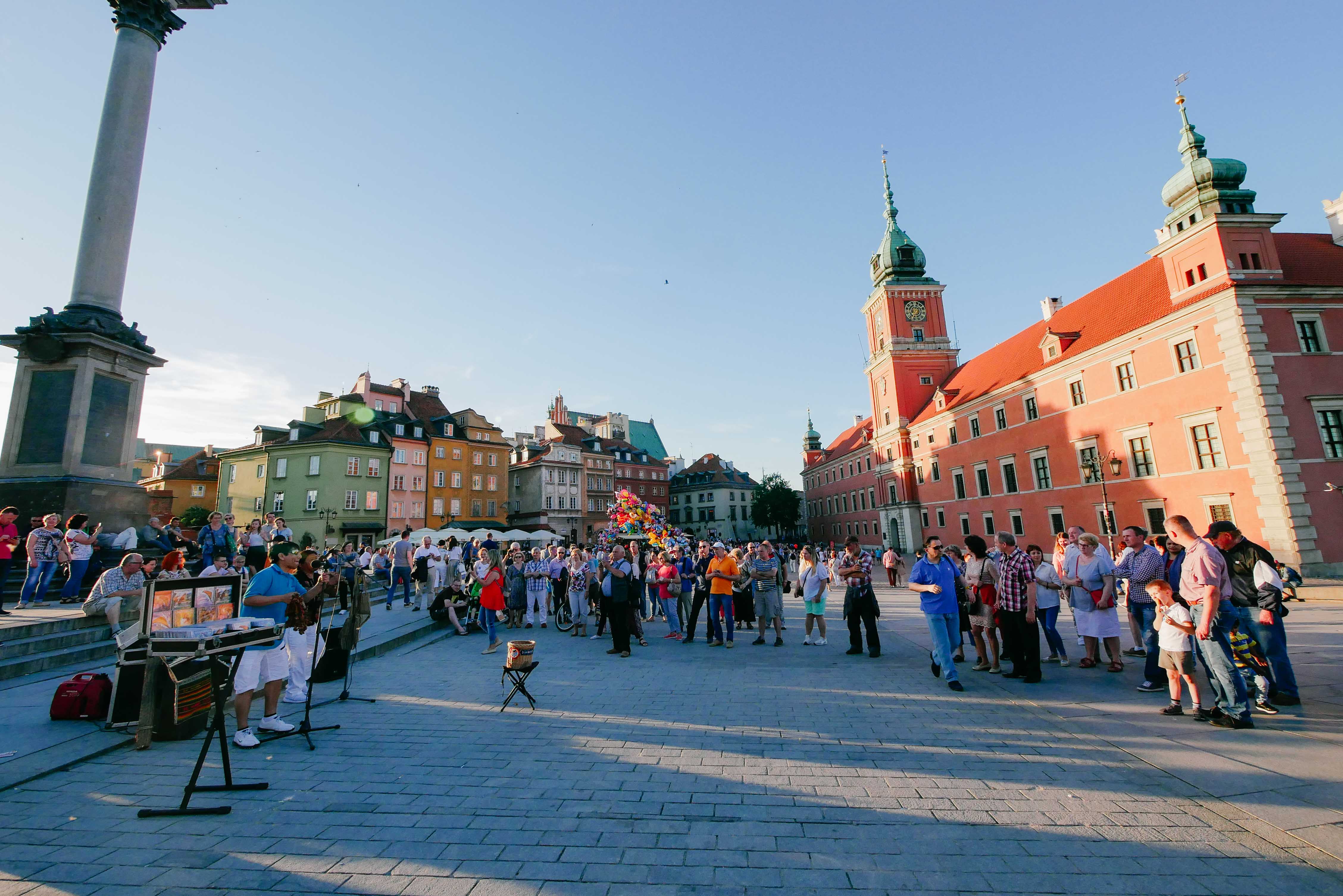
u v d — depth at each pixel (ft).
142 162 53.26
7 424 46.42
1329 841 12.17
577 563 49.19
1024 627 27.94
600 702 25.53
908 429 177.17
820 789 15.72
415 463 172.35
